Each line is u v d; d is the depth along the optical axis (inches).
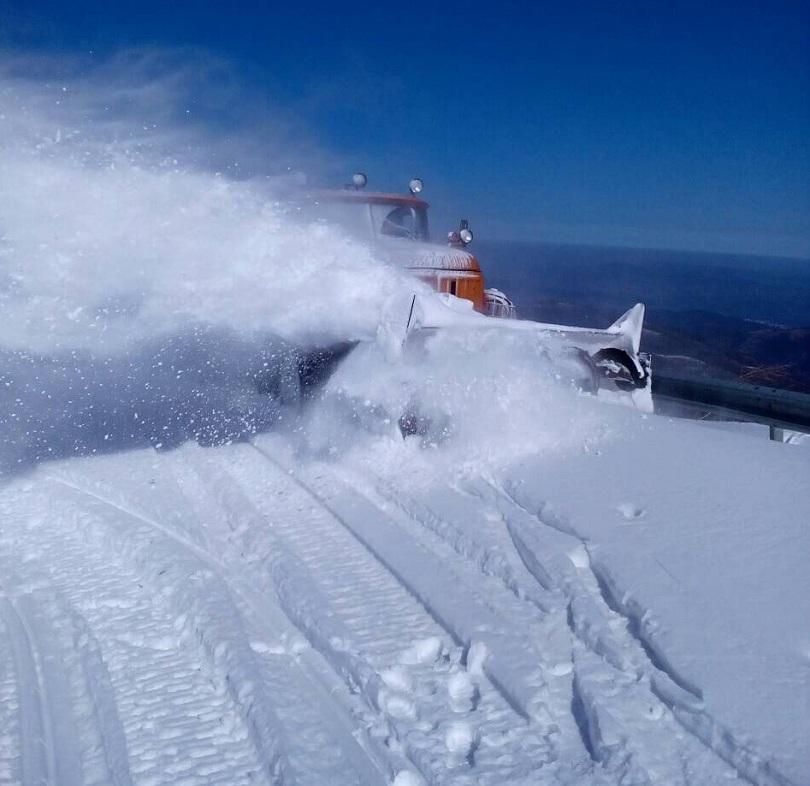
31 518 206.1
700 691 116.1
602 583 152.8
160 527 196.4
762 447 218.7
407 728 119.0
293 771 109.4
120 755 114.4
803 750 103.2
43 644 143.8
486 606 150.1
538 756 112.0
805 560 148.4
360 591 160.7
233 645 140.4
